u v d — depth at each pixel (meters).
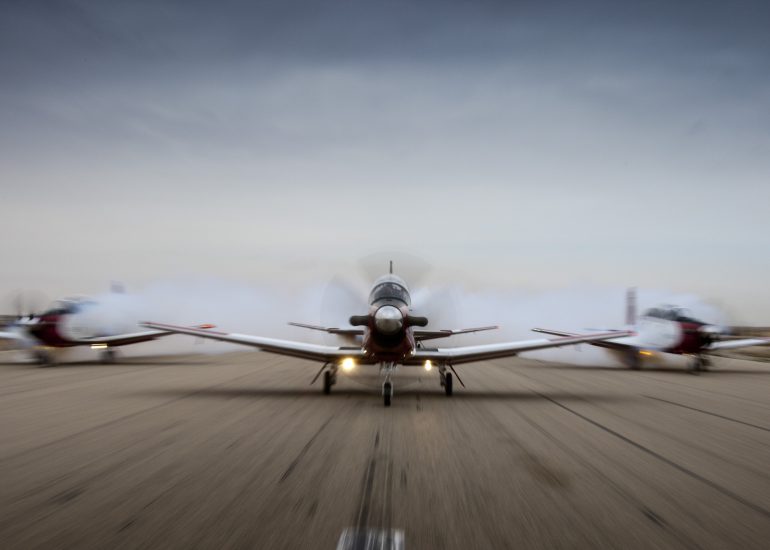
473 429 9.15
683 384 16.84
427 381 17.19
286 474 6.38
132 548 4.29
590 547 4.38
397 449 7.66
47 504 5.32
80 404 11.73
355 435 8.60
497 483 6.08
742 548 4.39
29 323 22.14
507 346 13.74
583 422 9.91
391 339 12.70
